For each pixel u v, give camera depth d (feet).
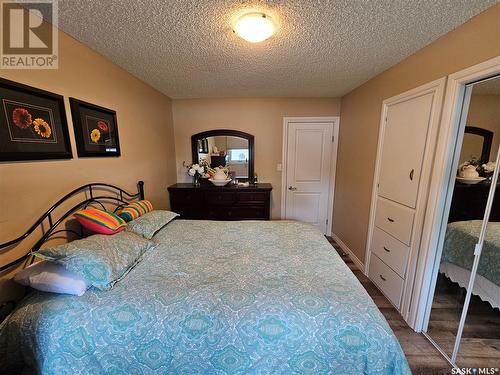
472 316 5.38
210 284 4.11
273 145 12.56
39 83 4.52
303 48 6.14
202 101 12.24
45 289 3.75
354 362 3.26
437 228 5.60
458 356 5.30
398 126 7.02
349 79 8.83
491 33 4.22
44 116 4.59
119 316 3.45
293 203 13.05
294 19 4.79
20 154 4.06
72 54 5.35
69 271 3.87
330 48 6.13
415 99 6.26
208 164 12.70
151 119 9.71
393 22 4.88
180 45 5.93
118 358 3.36
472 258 5.15
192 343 3.34
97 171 6.23
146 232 6.11
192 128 12.50
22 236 4.09
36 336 3.36
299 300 3.70
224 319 3.43
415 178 6.23
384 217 7.75
